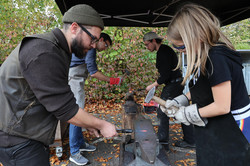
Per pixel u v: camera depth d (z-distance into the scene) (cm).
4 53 575
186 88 611
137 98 624
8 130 117
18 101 114
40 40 108
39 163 129
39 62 103
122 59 612
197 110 120
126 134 230
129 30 595
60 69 111
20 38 580
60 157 283
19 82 111
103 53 589
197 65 111
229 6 353
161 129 294
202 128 129
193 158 284
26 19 574
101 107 582
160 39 301
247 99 119
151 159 138
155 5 348
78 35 121
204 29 108
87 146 318
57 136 273
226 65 107
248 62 660
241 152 114
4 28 564
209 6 348
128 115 260
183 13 116
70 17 118
